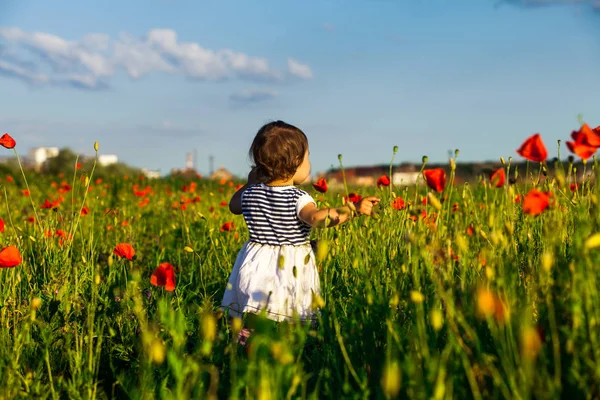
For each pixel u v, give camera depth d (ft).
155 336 8.71
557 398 6.52
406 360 7.00
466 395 7.46
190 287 14.99
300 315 10.53
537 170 12.10
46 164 75.51
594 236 6.59
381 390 7.86
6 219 24.90
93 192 36.73
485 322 8.19
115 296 12.13
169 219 26.12
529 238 10.33
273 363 7.59
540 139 7.97
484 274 9.51
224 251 15.81
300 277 10.77
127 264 15.39
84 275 13.25
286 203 11.01
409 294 8.80
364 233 12.89
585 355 6.83
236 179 52.16
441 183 9.29
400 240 11.29
